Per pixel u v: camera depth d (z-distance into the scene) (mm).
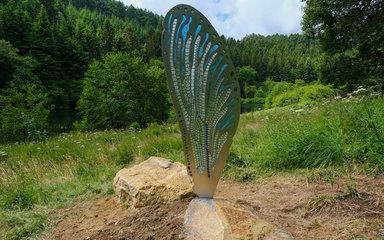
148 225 2744
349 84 13766
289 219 2746
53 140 10492
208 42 2621
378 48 13289
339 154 3857
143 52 57000
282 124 5758
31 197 4234
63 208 3887
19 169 6230
